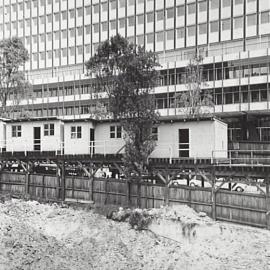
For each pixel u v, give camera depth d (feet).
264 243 83.20
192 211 98.73
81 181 120.57
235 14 200.75
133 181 107.55
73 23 263.49
